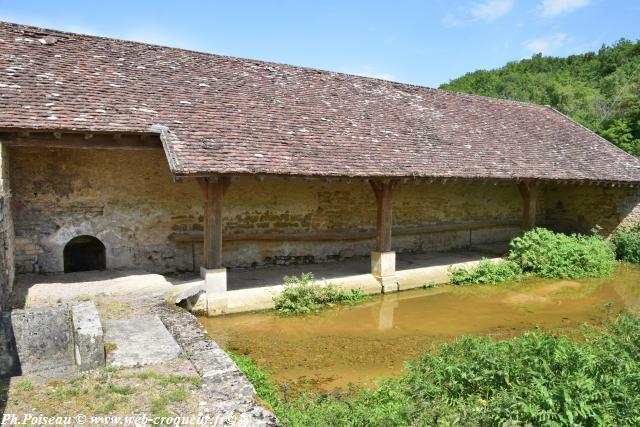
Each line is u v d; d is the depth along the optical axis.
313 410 4.16
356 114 9.85
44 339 4.68
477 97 14.11
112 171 7.98
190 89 8.43
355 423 3.80
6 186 6.39
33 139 6.46
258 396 4.05
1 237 5.50
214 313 7.24
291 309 7.73
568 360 4.27
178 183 8.55
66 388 3.94
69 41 8.39
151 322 5.56
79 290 6.77
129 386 3.98
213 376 4.17
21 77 7.02
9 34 7.86
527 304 8.57
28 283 7.05
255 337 6.58
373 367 5.71
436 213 12.21
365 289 8.71
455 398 4.25
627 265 11.99
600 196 13.51
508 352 4.63
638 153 18.58
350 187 10.62
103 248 8.20
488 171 9.41
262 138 7.68
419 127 10.36
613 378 3.97
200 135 7.15
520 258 10.95
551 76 45.59
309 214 10.12
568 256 10.88
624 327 5.66
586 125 23.05
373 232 11.03
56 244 7.66
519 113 14.19
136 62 8.63
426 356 5.13
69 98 6.98
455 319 7.66
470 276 10.05
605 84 35.38
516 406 3.74
